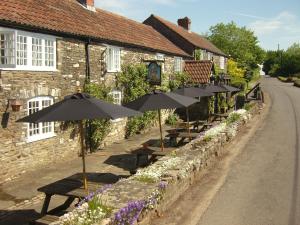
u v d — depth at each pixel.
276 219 8.30
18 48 12.09
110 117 7.41
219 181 10.91
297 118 24.06
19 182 11.55
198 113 25.66
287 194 9.93
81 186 8.29
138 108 12.29
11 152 11.74
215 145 12.88
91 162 14.30
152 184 7.71
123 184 7.62
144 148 12.97
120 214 5.95
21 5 13.48
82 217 5.73
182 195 9.45
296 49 105.75
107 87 17.22
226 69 49.78
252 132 19.05
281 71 89.19
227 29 66.62
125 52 19.19
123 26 22.36
